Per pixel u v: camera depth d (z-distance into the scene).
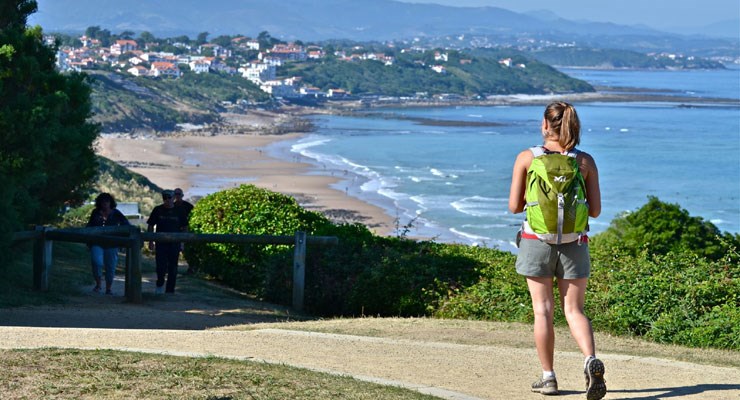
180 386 8.52
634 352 12.23
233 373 9.36
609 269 17.00
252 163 153.38
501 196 116.44
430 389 9.09
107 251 20.59
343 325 14.84
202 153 172.12
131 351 10.91
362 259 19.69
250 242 20.12
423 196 114.88
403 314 18.00
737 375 9.89
